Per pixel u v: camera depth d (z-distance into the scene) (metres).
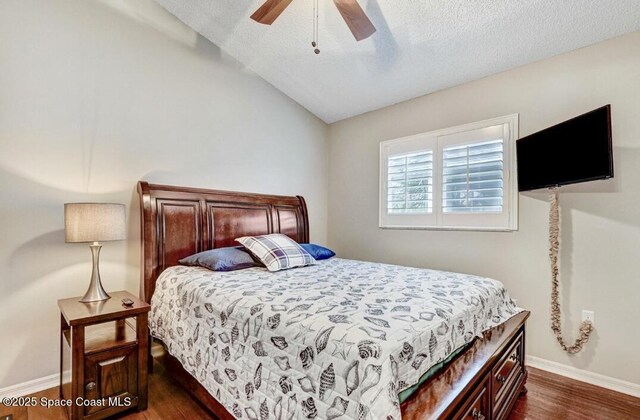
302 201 3.71
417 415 1.03
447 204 2.99
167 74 2.76
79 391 1.67
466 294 1.71
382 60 2.84
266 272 2.33
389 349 1.06
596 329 2.21
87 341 1.85
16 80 2.06
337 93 3.48
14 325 2.05
